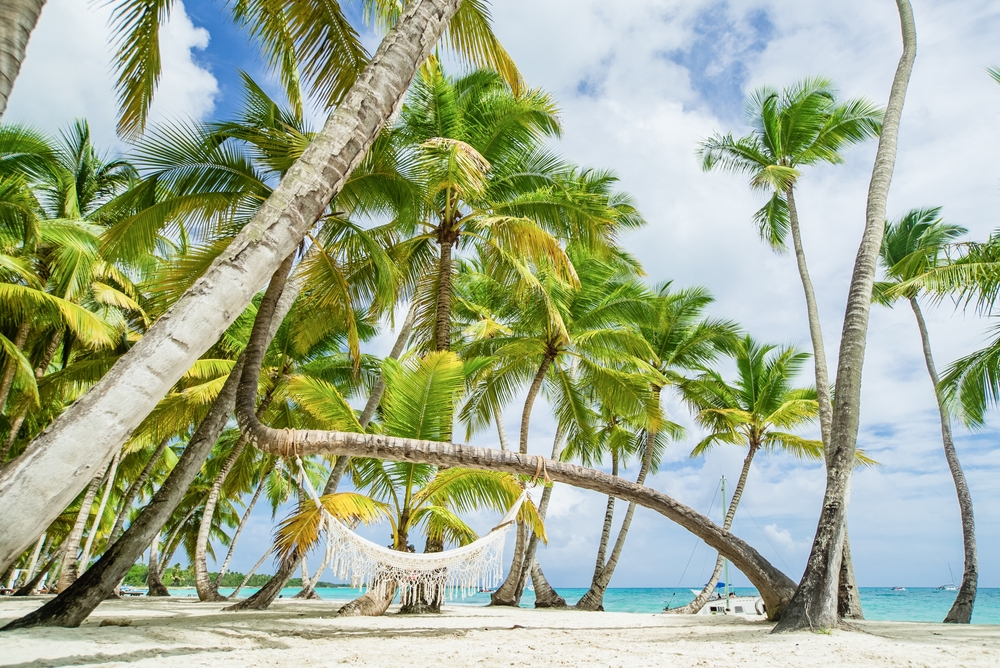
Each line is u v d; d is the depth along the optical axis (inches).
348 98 175.2
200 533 644.1
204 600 625.9
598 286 620.1
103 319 607.2
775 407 714.8
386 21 337.1
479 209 493.0
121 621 259.8
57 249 556.1
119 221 344.8
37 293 465.4
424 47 191.8
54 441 111.3
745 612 743.1
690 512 276.4
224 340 605.9
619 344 591.2
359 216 400.2
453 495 331.6
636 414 598.5
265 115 337.1
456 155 316.2
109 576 249.1
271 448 231.3
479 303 706.2
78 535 617.6
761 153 599.5
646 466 738.2
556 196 472.7
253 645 203.3
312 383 353.1
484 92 508.7
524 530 705.6
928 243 658.8
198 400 539.8
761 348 737.6
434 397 331.6
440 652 193.5
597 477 263.7
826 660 180.1
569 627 327.6
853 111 553.6
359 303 486.0
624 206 585.0
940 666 168.6
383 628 279.7
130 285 616.7
